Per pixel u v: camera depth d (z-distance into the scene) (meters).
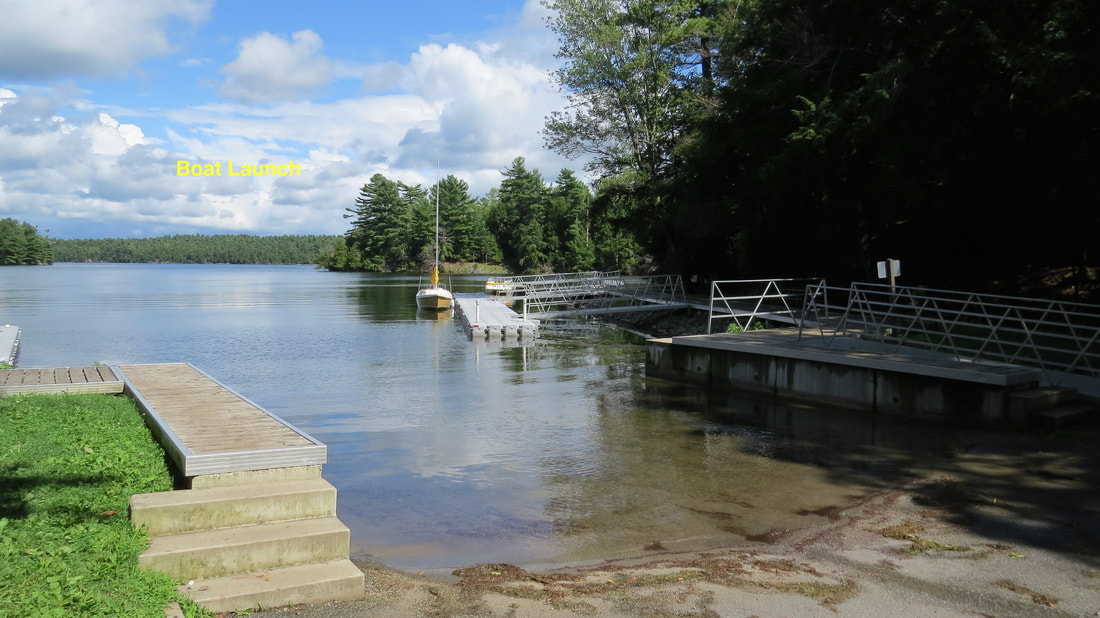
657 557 6.71
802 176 22.36
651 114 37.16
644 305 31.16
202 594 4.91
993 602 5.46
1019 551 6.55
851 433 11.84
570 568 6.40
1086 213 17.44
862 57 22.12
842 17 21.42
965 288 21.95
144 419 8.81
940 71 17.91
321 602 5.22
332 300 50.72
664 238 35.78
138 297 53.12
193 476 6.14
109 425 8.33
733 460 10.38
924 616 5.20
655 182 35.66
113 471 6.53
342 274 118.38
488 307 38.75
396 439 11.72
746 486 9.11
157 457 7.16
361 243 131.25
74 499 5.81
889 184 19.27
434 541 7.25
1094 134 15.59
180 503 5.57
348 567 5.51
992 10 16.22
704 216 27.91
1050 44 15.38
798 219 25.59
